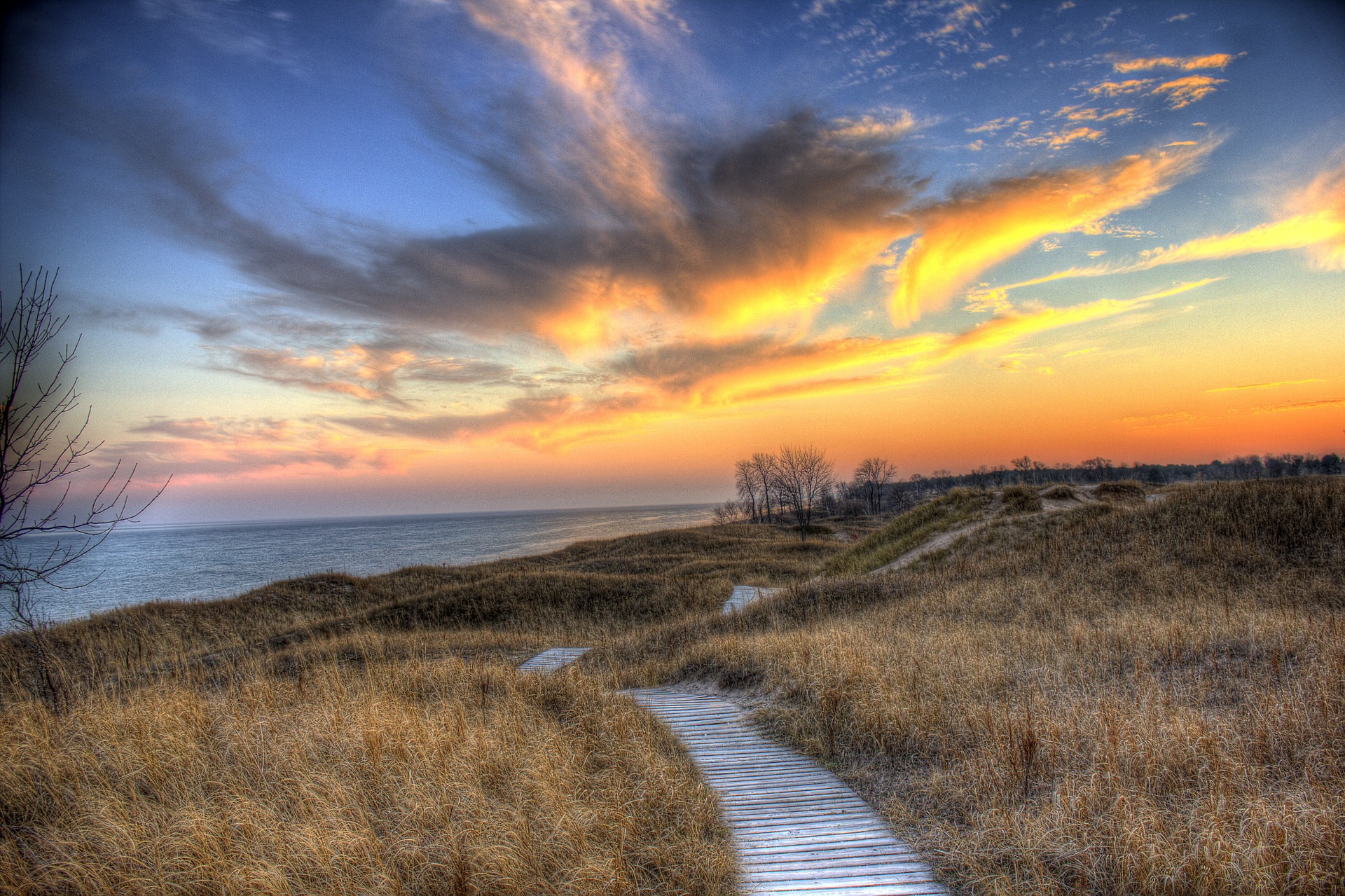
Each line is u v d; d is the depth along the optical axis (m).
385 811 5.53
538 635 20.59
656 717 8.90
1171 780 5.57
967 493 27.52
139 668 12.50
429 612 24.78
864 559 26.09
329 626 22.44
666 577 30.89
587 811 5.42
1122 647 9.56
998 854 4.85
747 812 6.02
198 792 5.69
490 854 4.70
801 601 17.97
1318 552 14.70
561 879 4.60
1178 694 7.49
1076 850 4.68
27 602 8.34
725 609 23.36
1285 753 5.91
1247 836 4.54
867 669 8.88
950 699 7.91
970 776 6.09
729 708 9.94
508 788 5.89
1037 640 10.38
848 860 5.01
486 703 9.05
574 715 8.47
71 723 7.03
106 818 5.10
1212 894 4.18
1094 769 5.62
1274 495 17.61
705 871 4.71
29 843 4.93
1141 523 18.58
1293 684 7.23
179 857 4.64
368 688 9.38
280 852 4.70
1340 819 4.66
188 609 25.42
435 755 6.31
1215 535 16.70
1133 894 4.31
